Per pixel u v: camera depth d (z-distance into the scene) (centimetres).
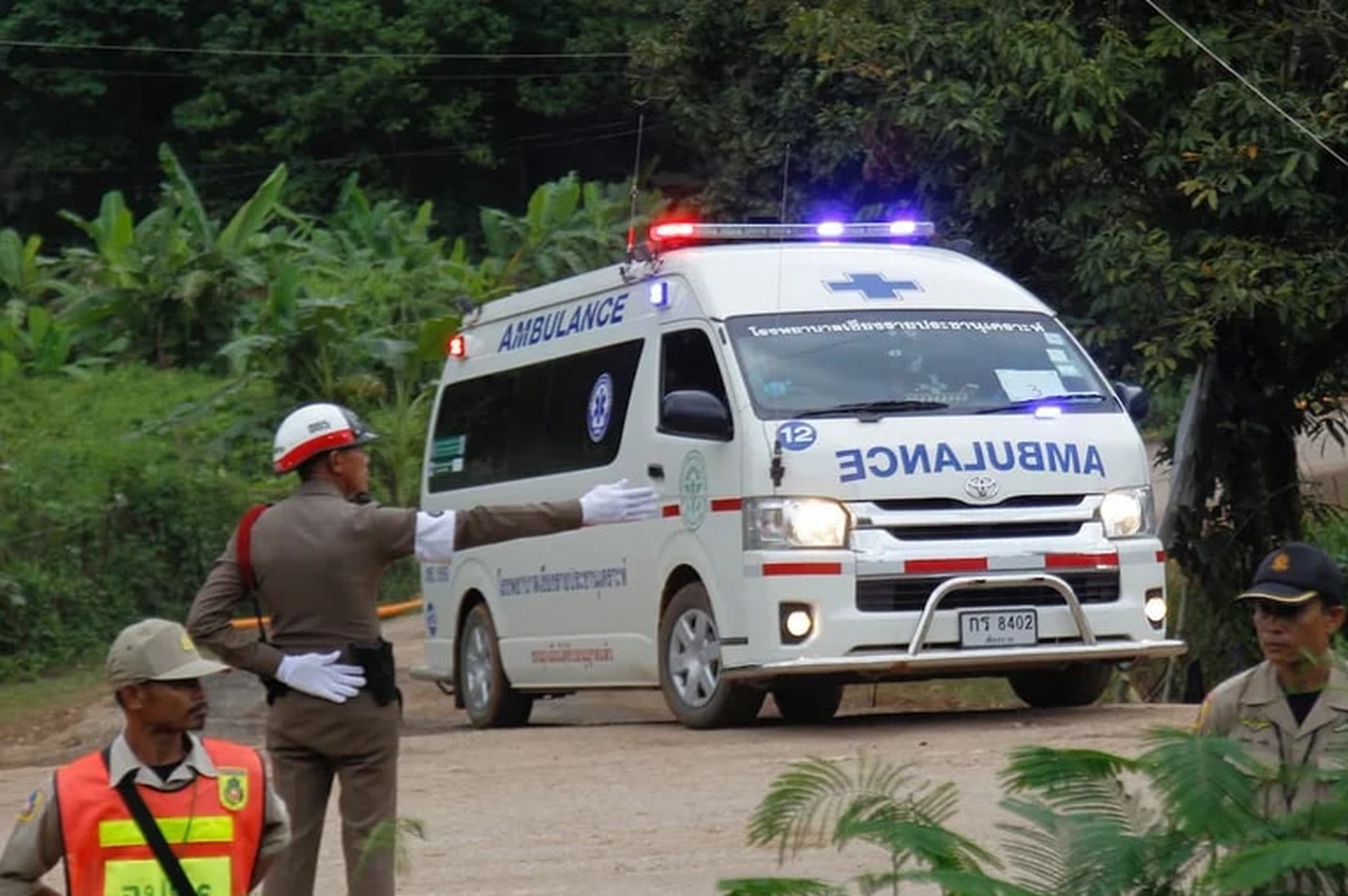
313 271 4072
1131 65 2098
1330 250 2084
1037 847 525
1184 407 2378
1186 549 2261
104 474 2852
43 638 2642
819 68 2625
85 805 645
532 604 1923
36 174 5938
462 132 5741
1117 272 2080
